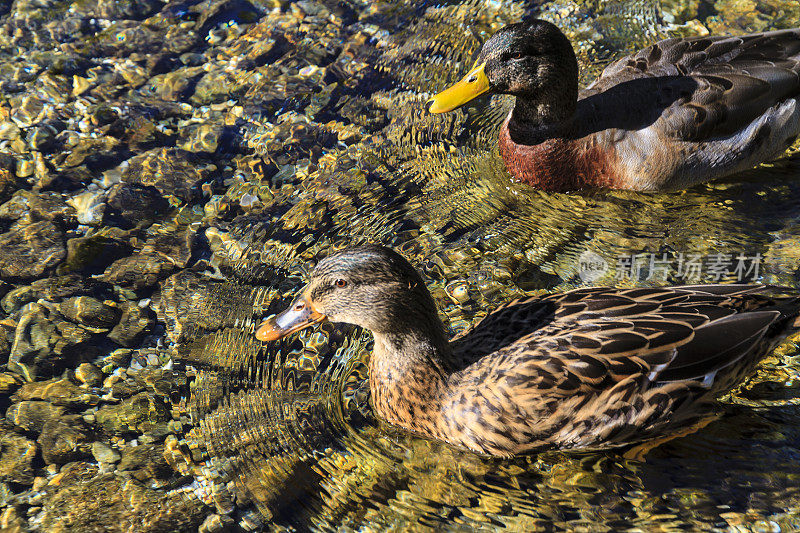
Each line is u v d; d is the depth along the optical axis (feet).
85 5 4.97
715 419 3.60
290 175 4.33
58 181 4.33
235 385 3.76
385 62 4.71
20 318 3.94
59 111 4.56
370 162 4.36
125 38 4.83
